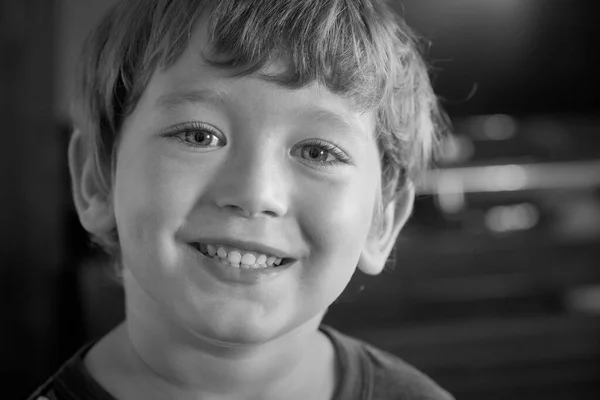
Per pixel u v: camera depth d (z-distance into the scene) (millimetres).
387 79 604
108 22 655
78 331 2020
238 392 563
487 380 2066
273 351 560
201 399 561
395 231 682
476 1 2119
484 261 2131
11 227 1989
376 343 2014
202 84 512
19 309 2002
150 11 582
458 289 2096
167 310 518
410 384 652
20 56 1969
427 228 2178
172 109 519
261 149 507
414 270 2078
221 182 503
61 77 2104
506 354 2078
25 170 1990
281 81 512
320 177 527
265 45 524
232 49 520
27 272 2000
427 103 733
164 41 544
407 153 676
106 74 613
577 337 2107
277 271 521
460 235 2146
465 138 2232
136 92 563
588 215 2250
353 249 548
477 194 2229
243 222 503
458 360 2047
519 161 2248
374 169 581
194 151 509
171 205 504
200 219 505
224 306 507
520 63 2203
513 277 2137
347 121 542
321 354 632
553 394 2086
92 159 641
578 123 2287
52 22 2002
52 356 2027
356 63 558
